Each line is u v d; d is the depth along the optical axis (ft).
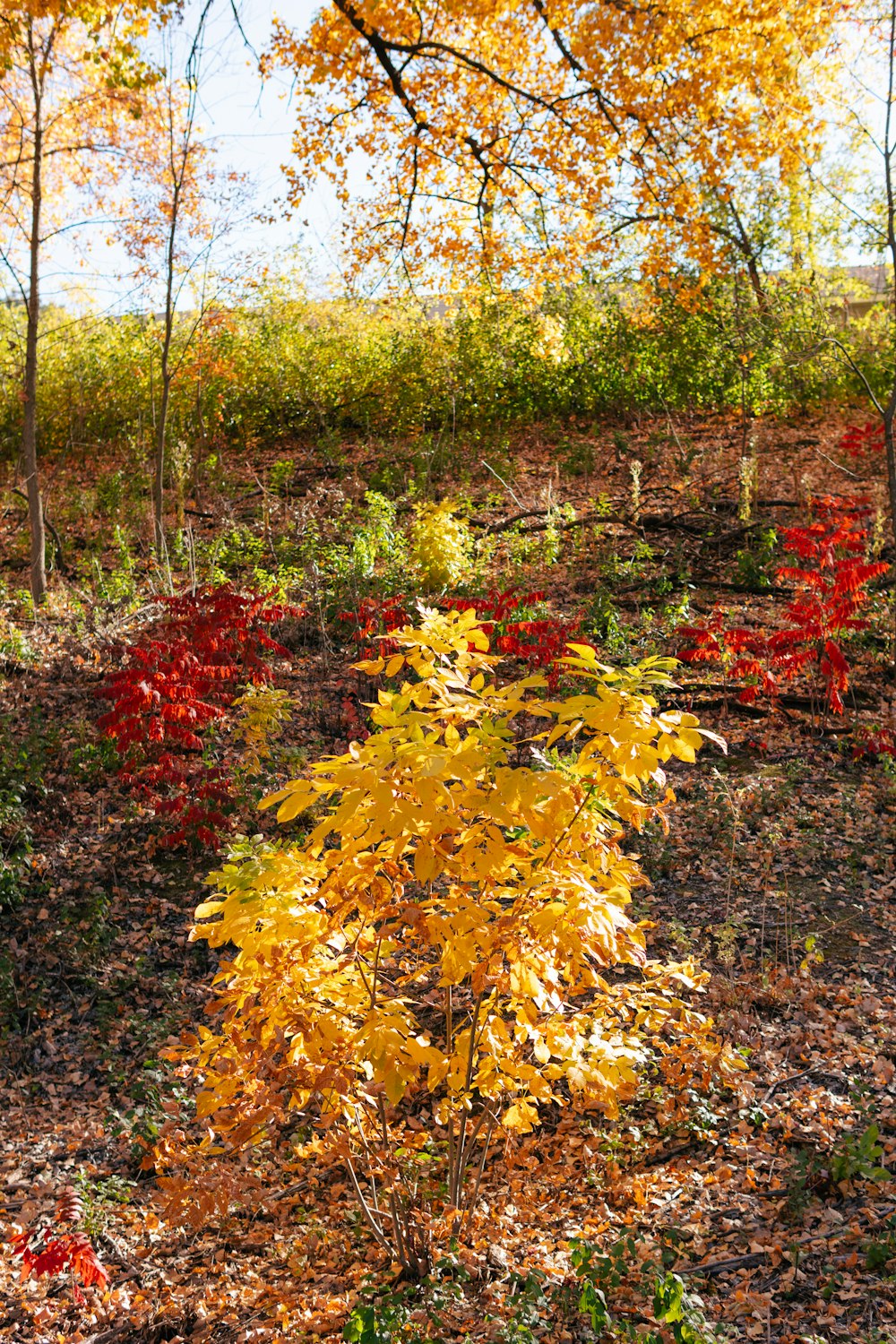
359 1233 12.85
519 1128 11.46
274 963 9.85
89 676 32.12
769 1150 12.87
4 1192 14.76
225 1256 13.21
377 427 60.54
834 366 53.57
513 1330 9.48
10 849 23.44
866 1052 14.64
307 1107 15.43
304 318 70.28
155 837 24.07
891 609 30.81
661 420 56.08
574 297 61.46
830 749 25.23
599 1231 11.80
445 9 37.24
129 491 52.54
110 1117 16.22
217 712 25.79
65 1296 12.77
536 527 41.29
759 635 26.16
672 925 17.70
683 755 9.15
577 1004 16.08
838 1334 9.55
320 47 37.78
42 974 19.98
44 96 42.50
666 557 37.68
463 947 9.38
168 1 28.37
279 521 46.09
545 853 10.03
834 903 19.19
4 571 45.01
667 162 42.04
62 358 65.46
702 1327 9.22
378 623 31.27
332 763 9.39
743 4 36.81
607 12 37.19
